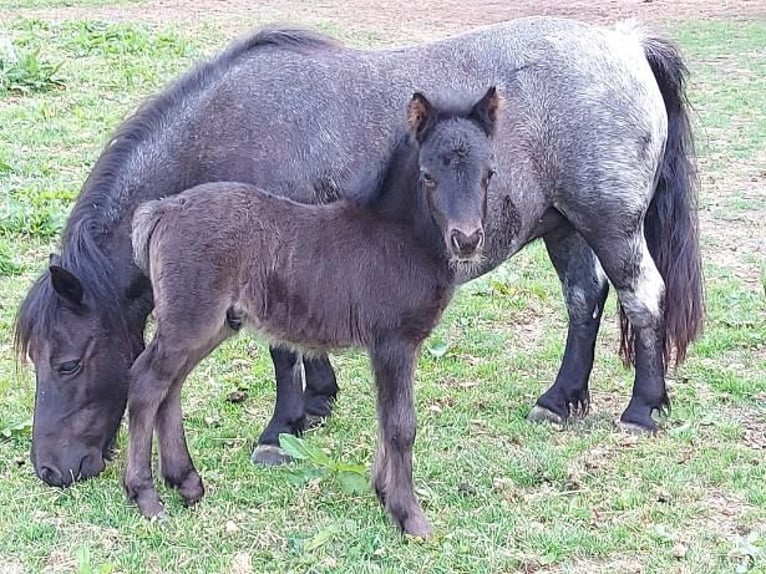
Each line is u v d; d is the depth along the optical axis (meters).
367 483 3.77
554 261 4.30
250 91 3.94
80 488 3.78
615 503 3.75
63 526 3.63
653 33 4.26
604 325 4.91
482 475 3.88
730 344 4.67
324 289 3.58
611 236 4.10
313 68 3.99
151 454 3.71
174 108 3.95
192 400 4.30
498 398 4.35
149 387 3.62
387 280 3.58
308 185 3.94
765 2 13.71
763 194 6.36
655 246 4.24
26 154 6.35
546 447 4.04
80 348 3.77
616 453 4.01
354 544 3.56
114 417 3.85
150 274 3.62
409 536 3.59
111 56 8.88
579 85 4.05
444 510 3.72
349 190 3.83
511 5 13.48
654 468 3.91
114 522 3.64
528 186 4.03
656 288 4.16
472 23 11.98
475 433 4.12
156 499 3.68
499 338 4.77
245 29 10.66
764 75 9.57
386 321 3.59
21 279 5.02
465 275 4.02
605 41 4.14
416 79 4.01
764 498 3.75
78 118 7.08
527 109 4.02
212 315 3.56
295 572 3.47
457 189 3.48
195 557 3.52
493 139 3.73
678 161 4.22
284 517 3.67
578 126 4.04
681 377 4.46
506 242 4.04
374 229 3.59
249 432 4.12
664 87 4.23
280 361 4.00
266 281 3.58
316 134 3.94
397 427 3.60
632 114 4.08
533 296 5.11
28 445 4.00
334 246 3.58
